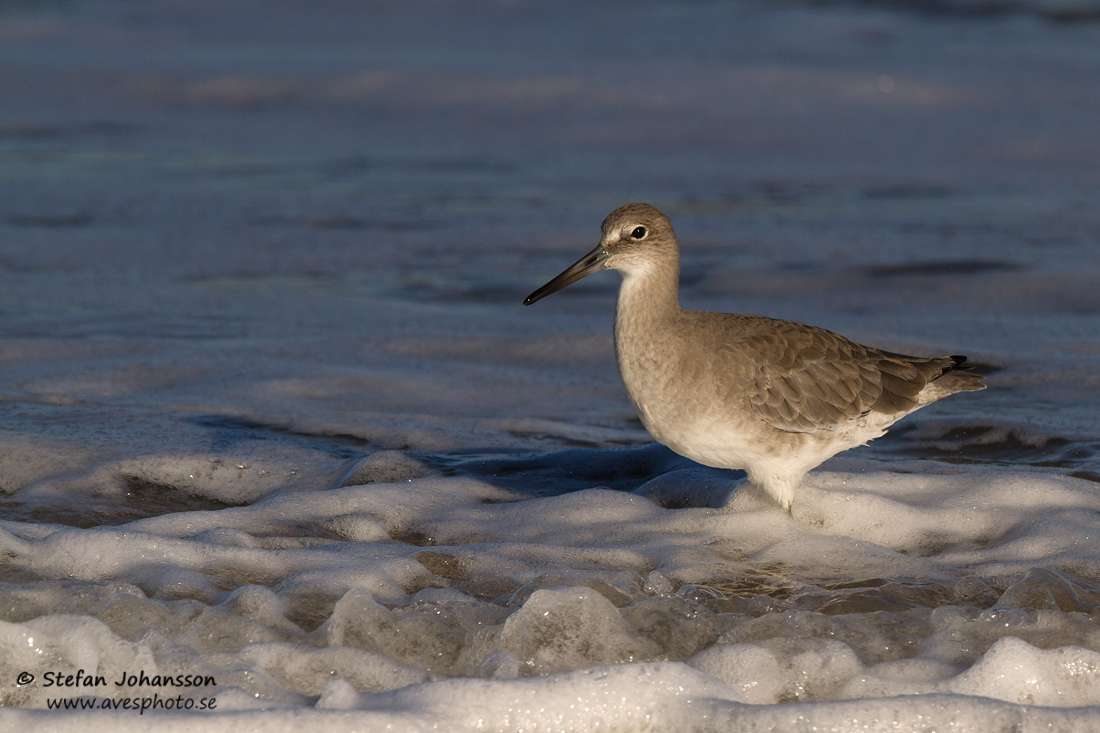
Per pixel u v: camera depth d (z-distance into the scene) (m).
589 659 7.38
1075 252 20.75
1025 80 36.50
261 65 40.16
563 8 48.03
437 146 31.58
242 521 9.53
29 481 10.51
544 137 32.50
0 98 35.97
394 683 7.11
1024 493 9.98
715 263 20.41
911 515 9.74
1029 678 7.08
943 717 6.57
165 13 48.94
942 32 42.56
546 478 11.02
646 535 9.46
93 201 24.53
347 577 8.40
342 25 46.75
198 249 21.06
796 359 9.59
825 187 26.86
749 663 7.23
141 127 33.03
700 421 9.56
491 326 16.81
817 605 8.10
